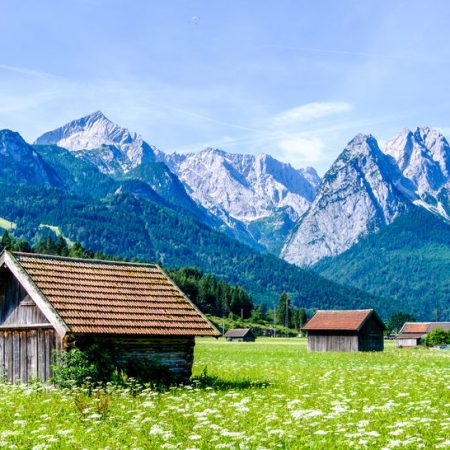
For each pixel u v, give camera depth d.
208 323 33.66
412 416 20.09
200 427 17.75
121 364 30.28
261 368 46.62
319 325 104.12
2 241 197.88
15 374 31.16
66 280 31.52
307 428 17.41
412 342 178.62
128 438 16.72
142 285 34.25
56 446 15.86
